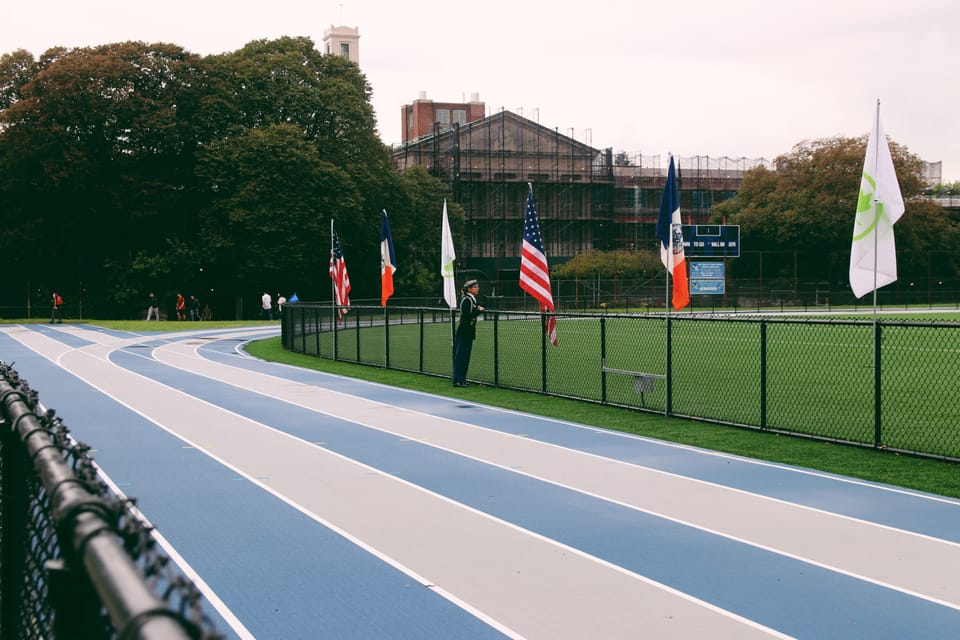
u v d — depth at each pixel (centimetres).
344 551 789
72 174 5647
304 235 6000
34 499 355
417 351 3073
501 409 1708
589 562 759
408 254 7069
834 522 890
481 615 631
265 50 6431
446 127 8950
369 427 1492
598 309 7100
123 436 1401
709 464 1184
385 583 702
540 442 1350
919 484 1064
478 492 1020
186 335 4344
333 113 6322
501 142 8581
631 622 618
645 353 2856
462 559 766
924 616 629
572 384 2070
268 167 5850
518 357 2764
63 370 2512
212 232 5894
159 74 5981
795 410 1656
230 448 1296
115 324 5047
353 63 6700
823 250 8350
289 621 618
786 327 4184
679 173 9306
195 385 2131
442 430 1461
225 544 811
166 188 5841
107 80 5775
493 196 8550
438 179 7575
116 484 1060
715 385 2034
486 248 8512
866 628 606
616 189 9088
